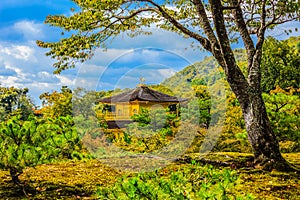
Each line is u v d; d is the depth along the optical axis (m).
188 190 3.10
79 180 5.99
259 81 7.38
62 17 8.52
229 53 7.07
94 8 8.00
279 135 8.69
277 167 6.95
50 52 8.70
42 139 5.11
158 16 9.05
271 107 8.86
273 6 7.91
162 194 2.94
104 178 6.10
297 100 8.84
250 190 5.62
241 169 6.98
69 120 5.92
